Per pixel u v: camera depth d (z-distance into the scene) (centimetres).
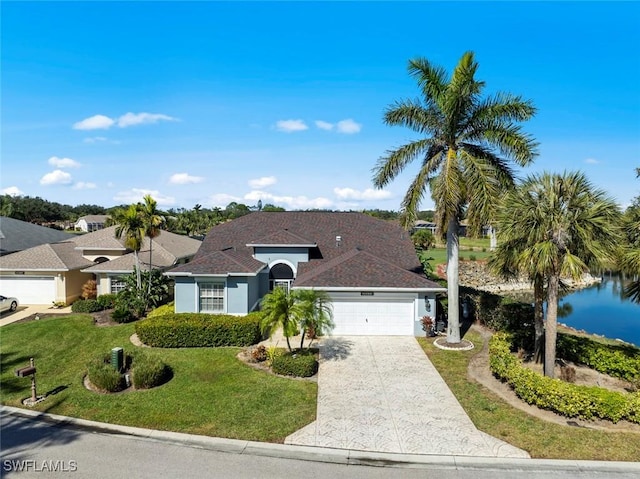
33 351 1894
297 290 1795
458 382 1515
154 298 2561
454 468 995
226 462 1013
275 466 998
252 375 1570
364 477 955
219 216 8925
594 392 1208
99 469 978
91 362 1577
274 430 1171
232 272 2205
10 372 1648
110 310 2652
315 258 2614
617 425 1181
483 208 1744
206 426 1193
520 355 1816
